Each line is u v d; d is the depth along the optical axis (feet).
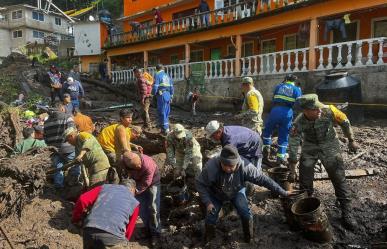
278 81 45.80
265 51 59.41
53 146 25.49
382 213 17.22
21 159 23.40
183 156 20.36
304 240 16.01
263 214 18.25
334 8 40.47
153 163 17.49
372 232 16.21
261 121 22.88
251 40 61.46
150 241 18.13
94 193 13.51
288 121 22.58
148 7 87.35
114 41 88.69
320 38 49.34
